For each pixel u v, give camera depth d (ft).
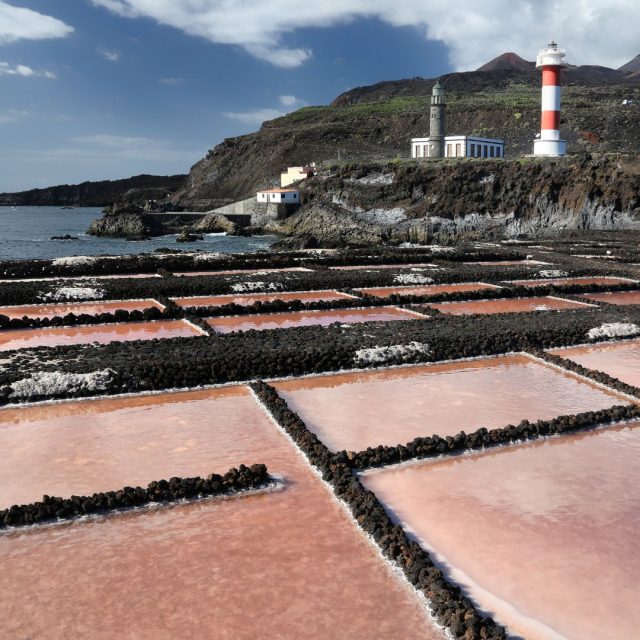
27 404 62.59
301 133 539.70
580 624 32.78
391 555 38.06
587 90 608.60
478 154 378.32
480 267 163.53
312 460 50.34
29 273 142.92
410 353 78.69
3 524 41.50
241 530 41.29
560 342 87.86
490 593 35.14
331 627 32.27
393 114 561.02
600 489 46.91
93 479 47.93
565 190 297.94
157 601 34.19
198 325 97.04
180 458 51.62
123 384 66.74
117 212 364.17
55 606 33.78
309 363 74.08
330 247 274.57
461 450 53.11
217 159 616.80
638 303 123.95
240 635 31.60
